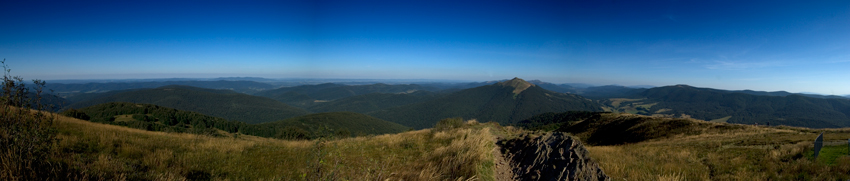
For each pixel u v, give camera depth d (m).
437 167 6.74
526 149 8.25
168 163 7.25
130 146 8.30
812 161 8.41
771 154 10.40
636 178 8.06
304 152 9.54
